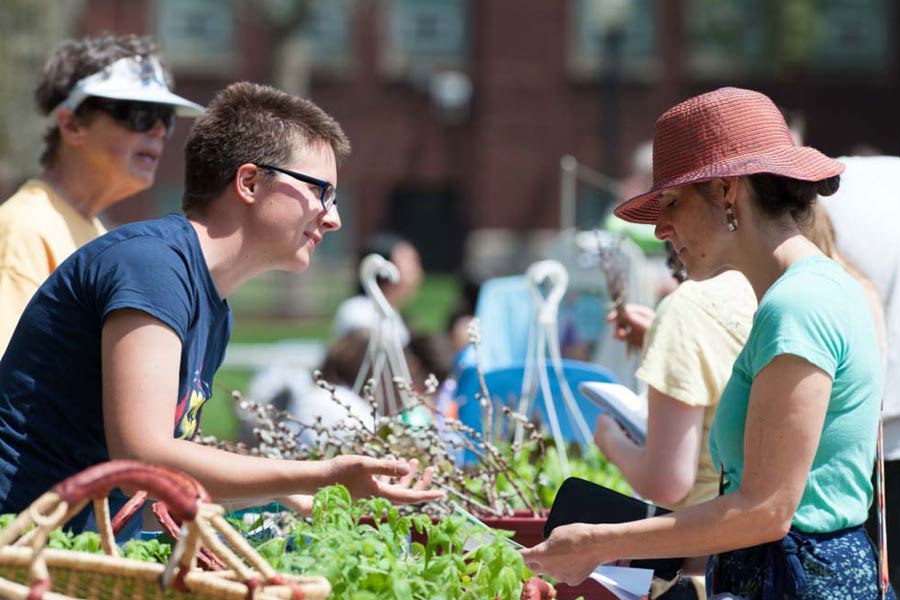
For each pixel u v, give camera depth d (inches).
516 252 1750.7
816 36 1774.1
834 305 156.8
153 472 120.4
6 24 815.1
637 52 1761.8
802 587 158.1
